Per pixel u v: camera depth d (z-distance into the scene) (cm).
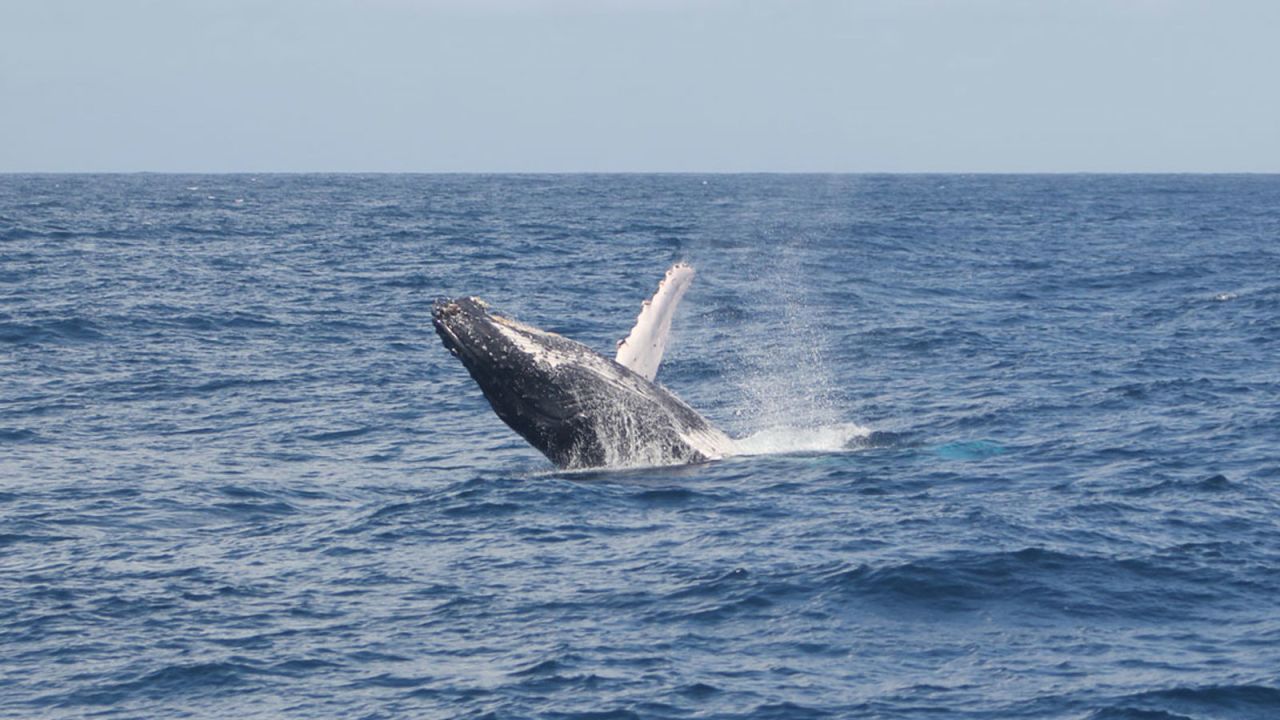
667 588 2256
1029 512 2684
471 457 3484
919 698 1802
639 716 1772
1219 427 3609
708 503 2811
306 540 2638
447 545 2559
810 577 2273
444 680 1908
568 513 2752
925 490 2909
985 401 4153
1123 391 4206
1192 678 1830
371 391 4519
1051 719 1725
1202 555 2359
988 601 2153
